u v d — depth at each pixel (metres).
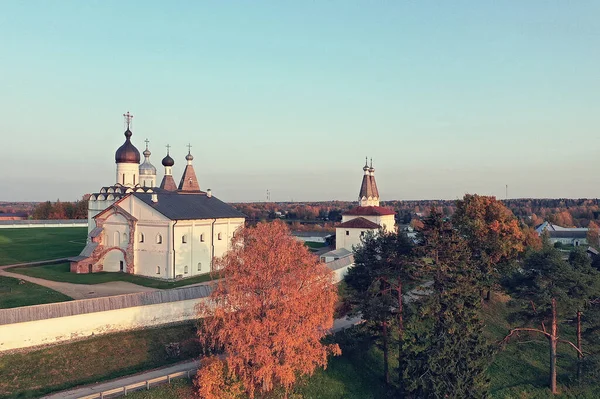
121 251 72.44
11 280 61.84
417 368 40.56
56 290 58.12
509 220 69.50
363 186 105.88
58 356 41.66
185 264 71.44
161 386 38.81
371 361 49.47
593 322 47.22
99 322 45.25
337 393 43.81
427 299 40.75
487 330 60.12
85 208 157.25
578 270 48.28
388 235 46.22
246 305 38.66
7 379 38.25
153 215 70.25
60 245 94.19
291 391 41.59
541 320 49.69
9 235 106.06
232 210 83.00
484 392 41.06
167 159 105.38
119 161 92.19
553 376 47.94
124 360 43.47
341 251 91.38
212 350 46.28
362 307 44.38
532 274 48.97
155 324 48.62
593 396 47.41
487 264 54.94
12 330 40.53
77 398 36.19
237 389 38.31
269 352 37.31
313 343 39.72
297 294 38.19
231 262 39.62
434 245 41.97
